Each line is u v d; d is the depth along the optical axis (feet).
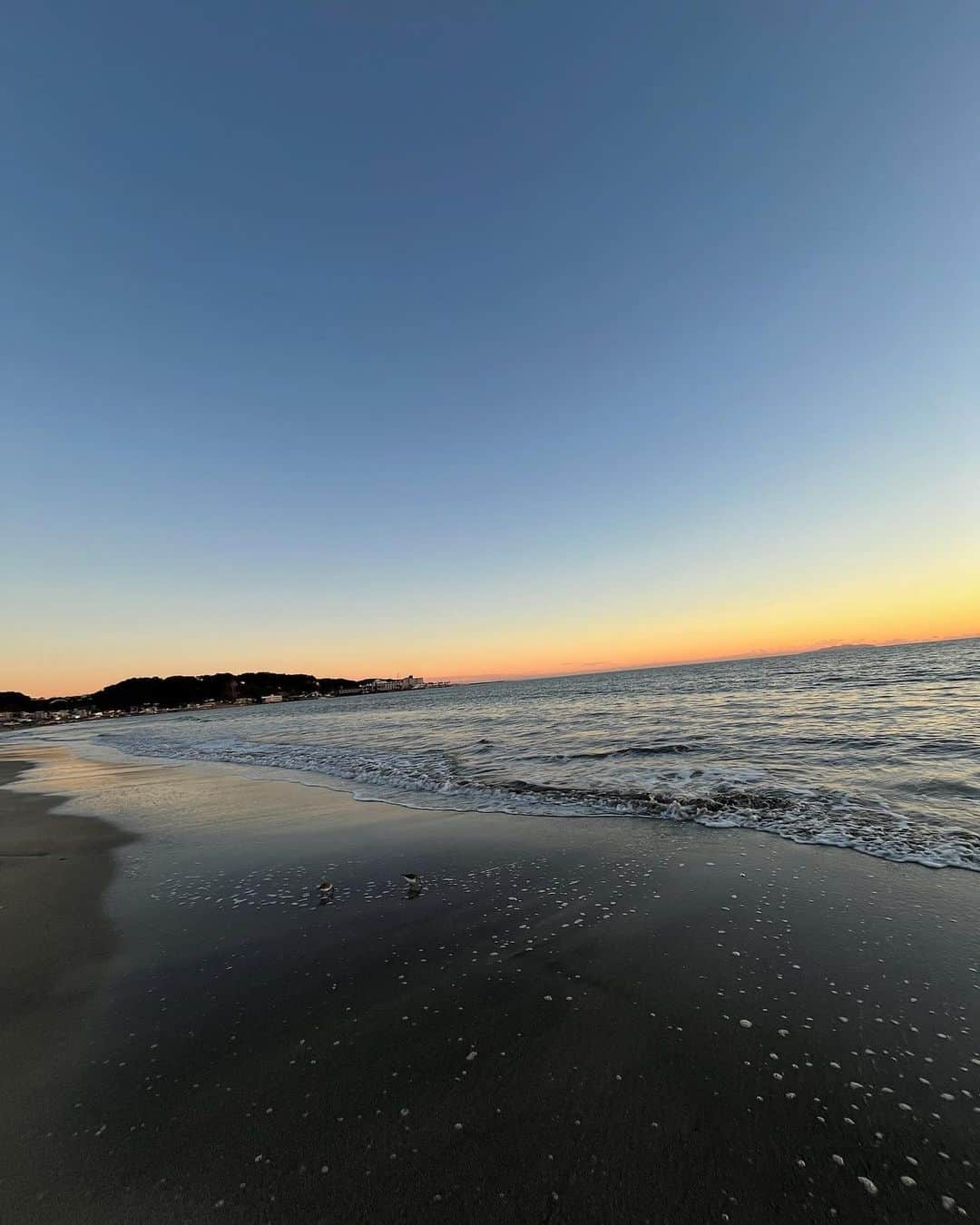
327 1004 11.90
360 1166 7.66
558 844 21.86
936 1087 8.66
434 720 94.32
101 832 28.25
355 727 93.40
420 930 15.20
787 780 29.35
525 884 18.02
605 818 25.07
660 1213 6.81
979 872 16.60
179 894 18.84
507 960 13.34
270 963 13.82
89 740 117.50
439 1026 10.88
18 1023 11.69
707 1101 8.60
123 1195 7.38
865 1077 8.95
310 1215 6.98
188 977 13.29
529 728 67.82
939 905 14.69
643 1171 7.40
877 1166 7.34
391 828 25.67
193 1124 8.59
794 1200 6.91
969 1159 7.39
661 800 26.55
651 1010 11.00
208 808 32.71
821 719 54.24
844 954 12.64
